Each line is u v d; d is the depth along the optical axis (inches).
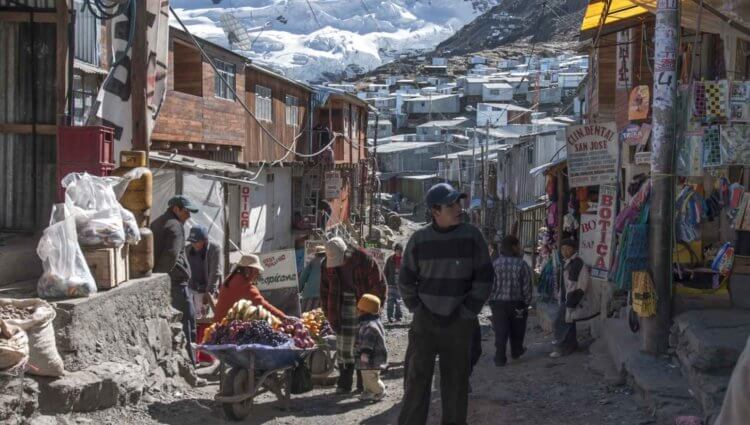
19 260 345.1
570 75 3954.2
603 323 429.4
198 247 451.5
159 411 319.3
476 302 252.5
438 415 319.9
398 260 839.7
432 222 258.5
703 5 366.3
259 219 1140.5
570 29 6407.5
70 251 309.7
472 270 254.7
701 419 255.9
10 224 391.5
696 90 344.5
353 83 5807.1
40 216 389.4
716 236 395.9
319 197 1462.8
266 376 330.6
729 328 298.4
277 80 1206.9
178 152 837.2
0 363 247.6
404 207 2989.7
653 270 328.5
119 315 329.7
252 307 345.7
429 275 254.7
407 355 264.7
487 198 1844.2
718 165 343.6
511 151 1697.8
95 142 358.0
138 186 370.0
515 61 5733.3
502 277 434.0
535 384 362.0
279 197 1264.8
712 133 344.5
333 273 375.2
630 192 456.8
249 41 1111.0
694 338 289.6
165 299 376.5
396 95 4288.9
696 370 282.0
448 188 252.1
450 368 260.1
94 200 330.0
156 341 361.1
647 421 270.4
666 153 327.9
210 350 319.0
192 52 859.4
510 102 4128.9
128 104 402.6
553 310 577.0
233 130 975.0
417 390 259.8
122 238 331.3
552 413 304.5
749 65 412.5
